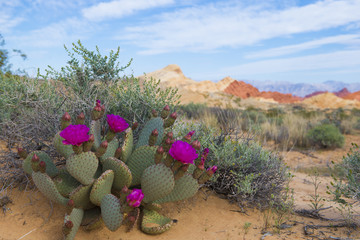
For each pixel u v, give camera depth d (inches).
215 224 132.3
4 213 122.0
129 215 110.1
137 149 126.3
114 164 114.4
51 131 154.8
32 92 160.1
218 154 155.9
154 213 125.3
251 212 147.7
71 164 102.6
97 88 171.6
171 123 133.9
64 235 103.7
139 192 99.7
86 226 115.3
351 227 135.9
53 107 160.9
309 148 422.9
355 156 147.7
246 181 146.5
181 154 103.8
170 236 118.6
